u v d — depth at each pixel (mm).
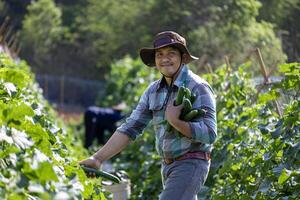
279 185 7934
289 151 7883
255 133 9648
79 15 65500
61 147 7602
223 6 21156
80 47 62781
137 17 40625
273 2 19219
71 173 6129
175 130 7195
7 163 5090
